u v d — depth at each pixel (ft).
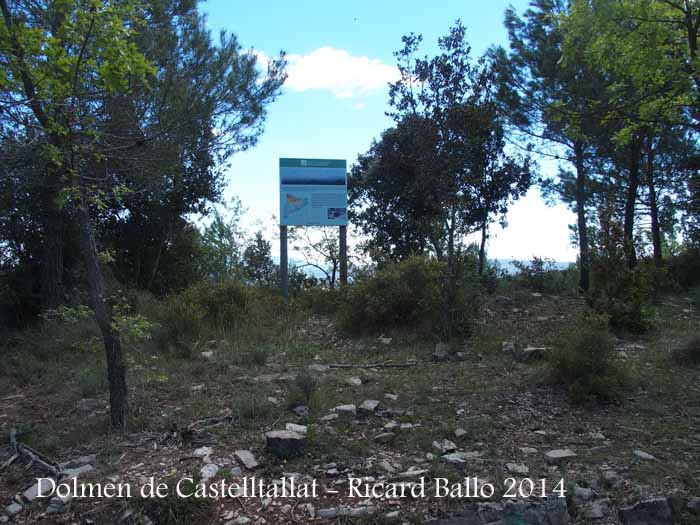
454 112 31.37
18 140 18.22
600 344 19.06
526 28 41.16
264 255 56.08
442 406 17.76
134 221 48.91
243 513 11.91
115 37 13.38
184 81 32.94
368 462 13.79
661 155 49.01
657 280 38.63
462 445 15.01
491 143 46.39
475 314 29.25
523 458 14.17
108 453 14.65
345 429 15.84
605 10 18.66
